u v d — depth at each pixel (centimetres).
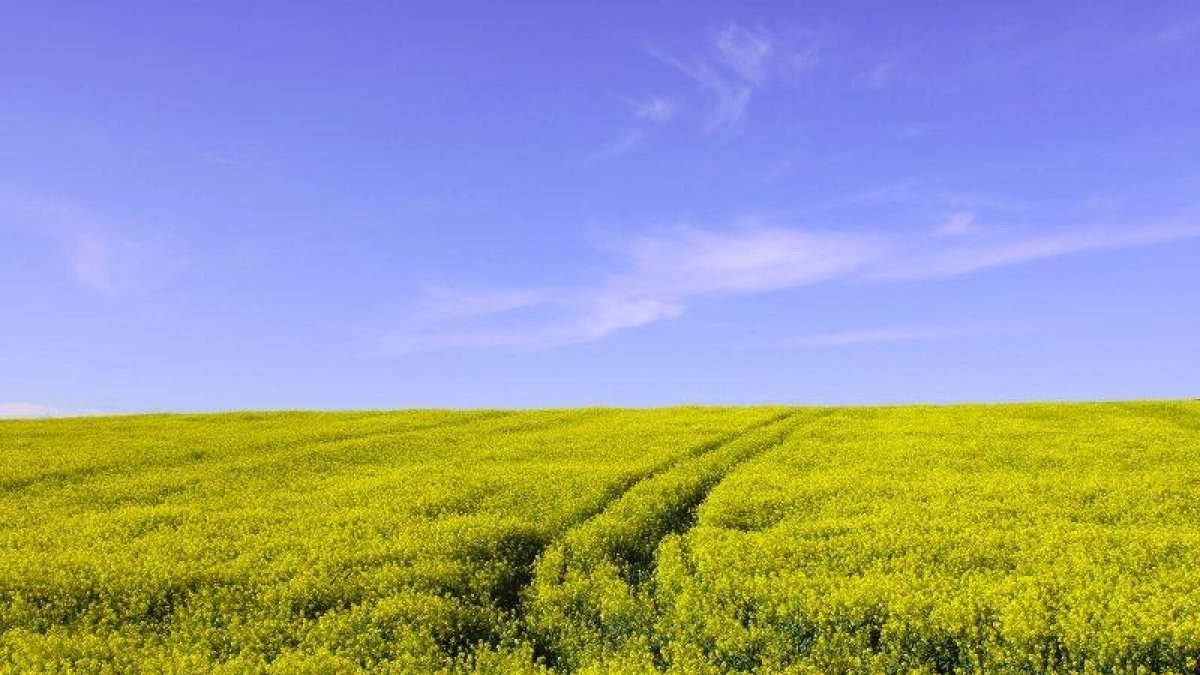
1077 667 1151
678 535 1809
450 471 2655
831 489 2228
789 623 1298
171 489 2586
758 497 2131
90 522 2116
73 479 2803
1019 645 1168
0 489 2638
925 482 2309
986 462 2669
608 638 1340
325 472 2820
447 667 1198
